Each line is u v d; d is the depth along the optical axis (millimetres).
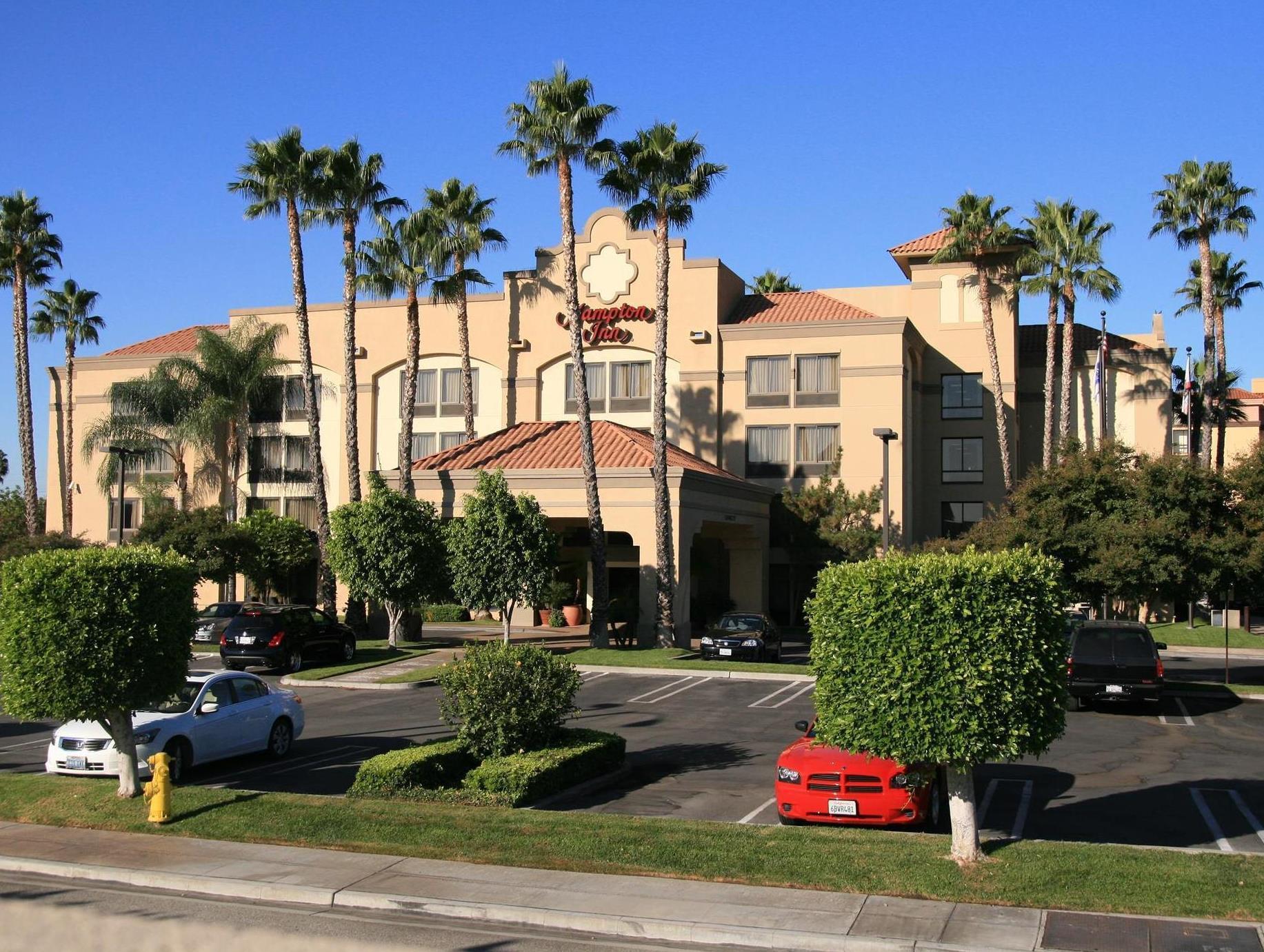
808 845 11258
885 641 10500
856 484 42969
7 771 17031
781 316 45562
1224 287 56281
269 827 12344
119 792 13859
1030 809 14211
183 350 51312
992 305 46906
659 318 35000
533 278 46906
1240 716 23656
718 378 44688
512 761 14289
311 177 38344
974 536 32969
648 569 35000
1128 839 12688
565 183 35125
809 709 23797
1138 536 27312
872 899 9812
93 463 52000
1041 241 44750
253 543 42688
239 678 17922
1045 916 9273
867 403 43094
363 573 33188
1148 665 23594
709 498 37438
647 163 34781
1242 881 9898
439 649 35812
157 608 13828
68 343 64812
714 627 34250
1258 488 28109
